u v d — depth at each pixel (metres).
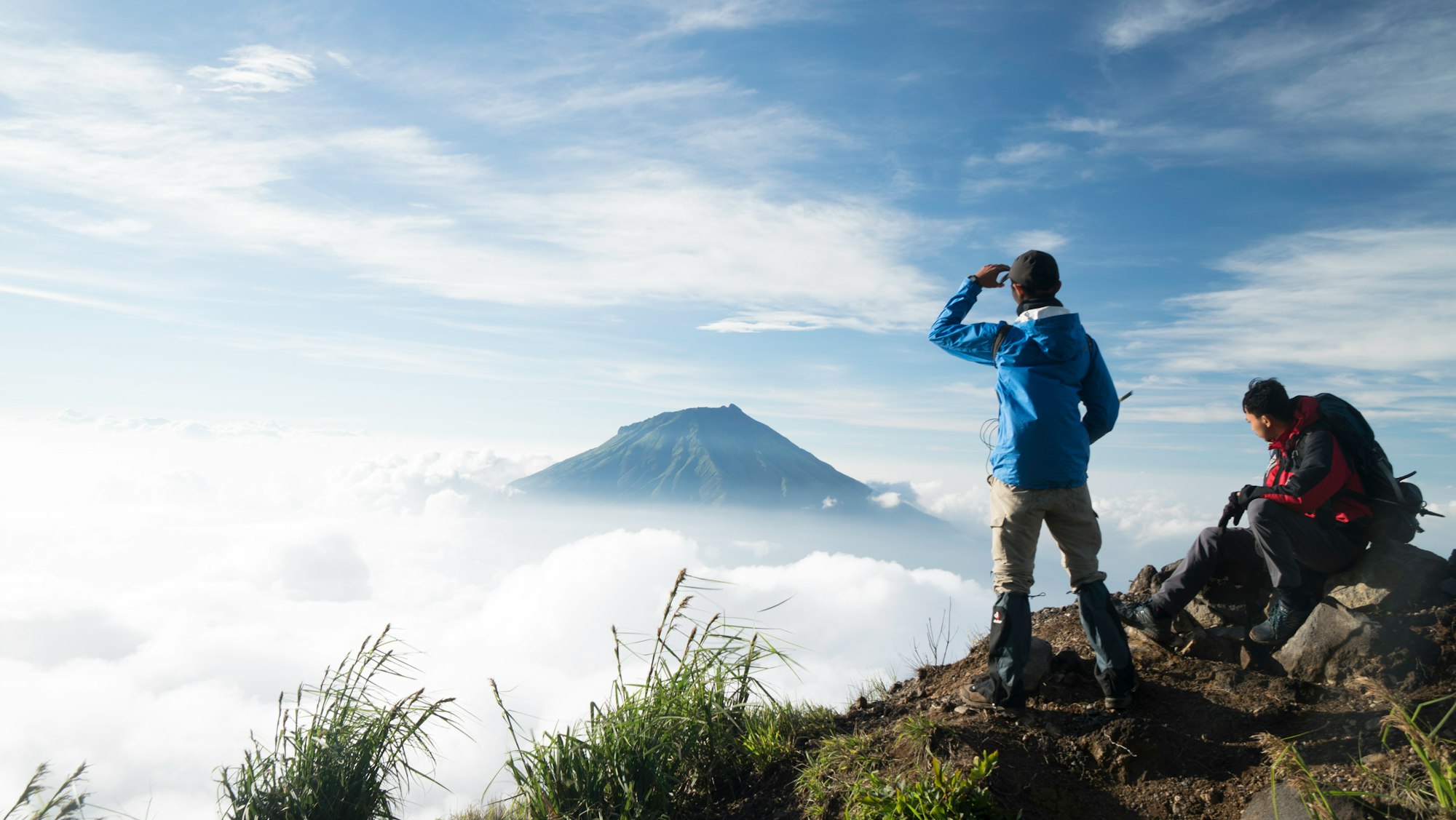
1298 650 3.66
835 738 3.78
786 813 3.46
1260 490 3.92
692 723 4.08
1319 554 3.86
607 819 3.70
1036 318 3.66
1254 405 4.04
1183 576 4.05
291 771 3.78
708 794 3.94
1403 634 3.45
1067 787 3.21
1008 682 3.56
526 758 3.85
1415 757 2.77
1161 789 3.13
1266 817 2.74
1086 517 3.61
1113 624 3.56
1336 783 2.79
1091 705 3.64
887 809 3.00
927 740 3.39
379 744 3.86
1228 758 3.18
